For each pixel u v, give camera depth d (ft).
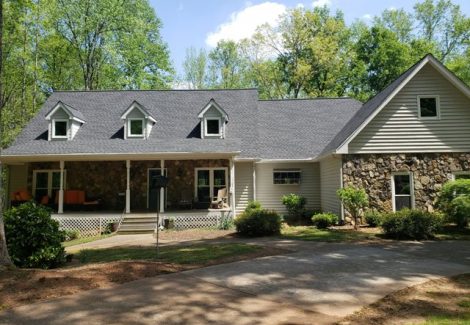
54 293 20.13
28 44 99.96
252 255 31.96
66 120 68.59
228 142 65.16
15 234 31.01
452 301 19.66
